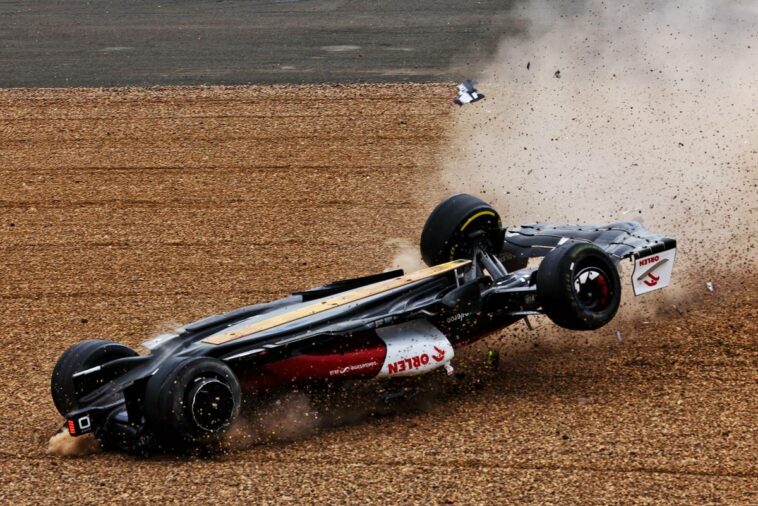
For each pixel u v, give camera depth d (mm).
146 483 23266
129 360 26375
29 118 67875
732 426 24922
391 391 28297
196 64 82938
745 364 28953
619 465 23094
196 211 48875
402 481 22766
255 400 26578
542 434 25000
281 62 82000
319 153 57438
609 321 29859
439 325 28453
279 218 47156
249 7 109375
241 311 28641
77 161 58156
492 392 28172
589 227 33156
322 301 28469
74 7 113750
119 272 41062
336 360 26297
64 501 22672
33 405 28922
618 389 27781
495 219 32250
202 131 63031
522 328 32938
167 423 23656
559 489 22047
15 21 106562
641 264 30766
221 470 23797
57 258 43219
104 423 25172
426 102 67125
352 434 25703
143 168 56281
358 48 85938
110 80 78438
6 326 35750
